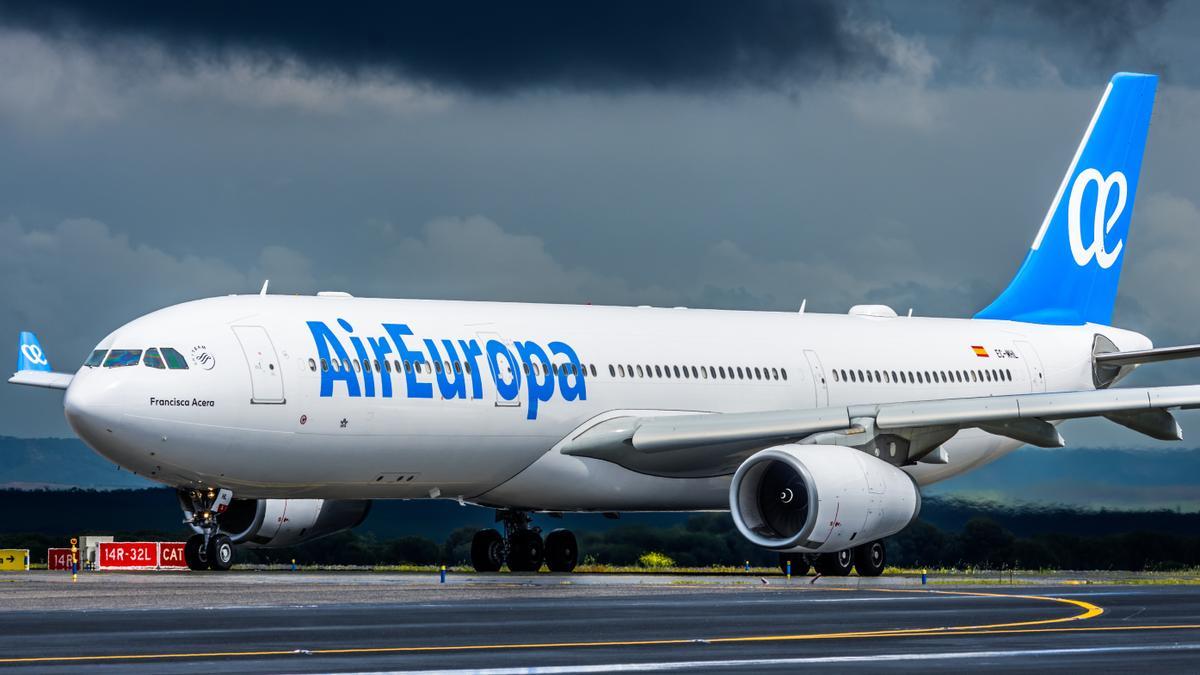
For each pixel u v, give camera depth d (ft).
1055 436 370.12
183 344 345.72
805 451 354.54
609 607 260.62
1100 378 506.48
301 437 352.69
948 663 176.35
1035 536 604.49
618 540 592.19
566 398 390.01
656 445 383.24
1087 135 520.42
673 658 180.86
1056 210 515.50
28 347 443.73
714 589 321.52
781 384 432.66
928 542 596.29
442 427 369.30
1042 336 500.33
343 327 364.58
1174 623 226.79
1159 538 599.57
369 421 359.05
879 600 281.95
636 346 410.11
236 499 415.64
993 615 242.99
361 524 429.79
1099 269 520.42
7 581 331.36
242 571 398.42
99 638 203.00
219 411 343.26
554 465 391.65
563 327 401.90
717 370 421.18
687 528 614.75
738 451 388.98
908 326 477.36
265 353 350.43
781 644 196.24
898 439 376.48
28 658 180.65
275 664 175.11
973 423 362.74
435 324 379.76
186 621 228.63
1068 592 311.88
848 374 447.83
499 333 386.93
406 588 310.45
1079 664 175.42
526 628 218.18
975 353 479.82
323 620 230.89
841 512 349.82
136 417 337.93
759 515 361.51
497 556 428.56
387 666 173.47
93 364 347.77
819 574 402.93
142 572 382.42
